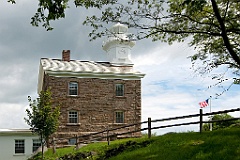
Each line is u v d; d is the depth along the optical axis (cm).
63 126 3869
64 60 4450
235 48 1864
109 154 2323
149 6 1770
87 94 4009
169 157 1750
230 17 1752
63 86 3947
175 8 1766
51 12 1177
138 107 4131
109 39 4622
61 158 2617
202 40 1911
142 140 2284
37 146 4281
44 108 3142
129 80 4153
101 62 4612
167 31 1820
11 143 4206
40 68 4438
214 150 1681
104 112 4028
